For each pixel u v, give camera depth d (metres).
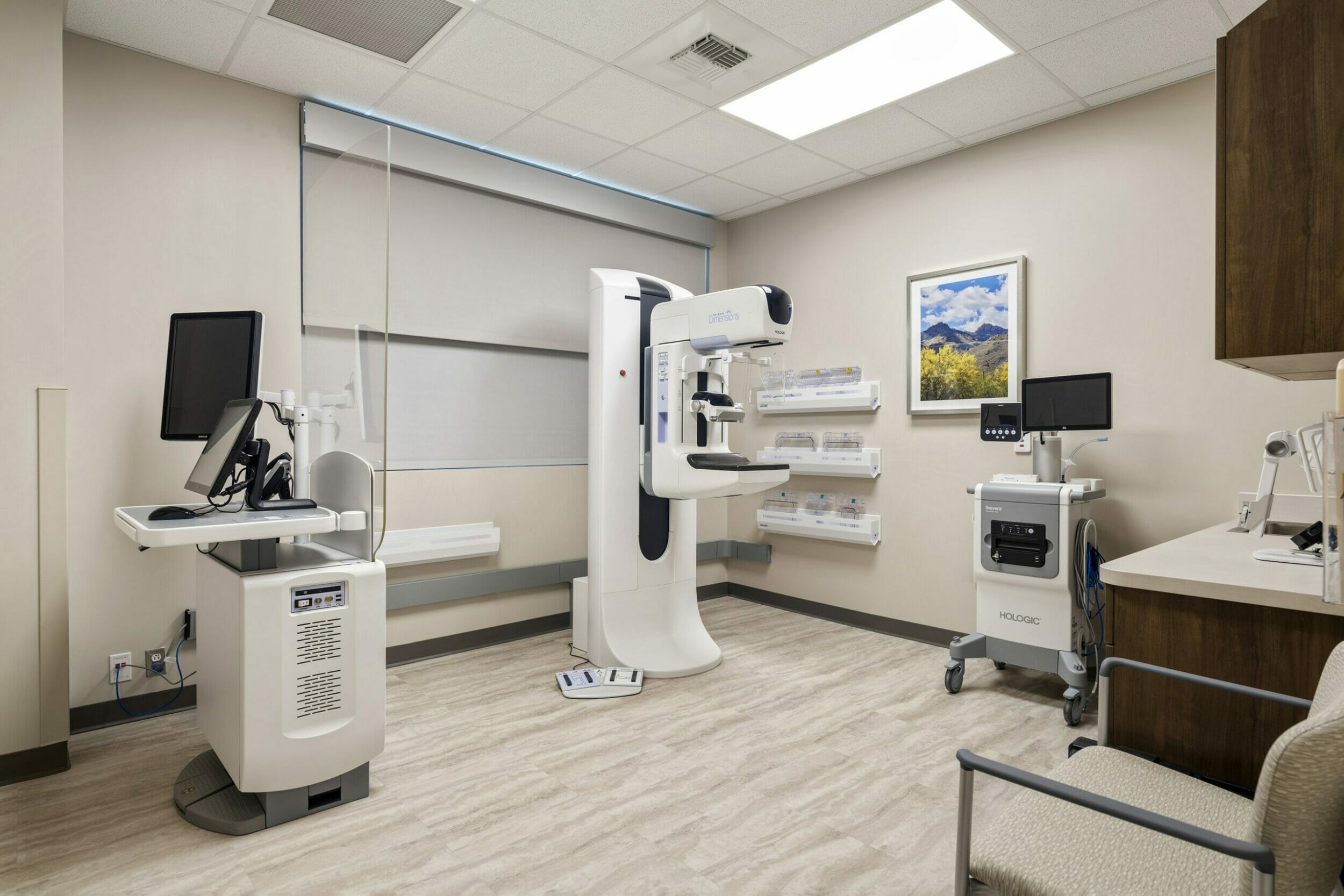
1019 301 3.33
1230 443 2.78
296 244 3.05
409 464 3.44
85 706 2.61
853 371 4.01
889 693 2.98
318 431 2.57
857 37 2.57
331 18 2.47
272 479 2.26
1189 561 1.79
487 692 2.98
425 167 3.37
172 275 2.77
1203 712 1.54
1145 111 2.98
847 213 4.09
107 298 2.64
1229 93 1.52
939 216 3.67
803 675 3.21
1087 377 2.88
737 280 4.77
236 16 2.46
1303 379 2.02
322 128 3.06
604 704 2.86
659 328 3.21
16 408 2.18
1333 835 0.86
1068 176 3.20
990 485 2.97
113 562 2.66
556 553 3.94
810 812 2.04
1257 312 1.49
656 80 2.88
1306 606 1.38
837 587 4.14
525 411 3.86
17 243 2.18
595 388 3.30
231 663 1.94
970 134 3.38
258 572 1.93
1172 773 1.34
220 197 2.87
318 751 1.97
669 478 3.18
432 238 3.50
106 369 2.64
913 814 2.03
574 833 1.93
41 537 2.22
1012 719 2.71
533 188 3.77
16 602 2.19
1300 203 1.44
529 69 2.81
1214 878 1.02
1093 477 3.14
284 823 1.96
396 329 3.38
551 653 3.54
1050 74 2.82
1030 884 1.02
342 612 2.01
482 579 3.57
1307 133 1.43
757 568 4.62
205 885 1.69
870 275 3.97
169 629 2.78
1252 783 1.48
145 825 1.94
